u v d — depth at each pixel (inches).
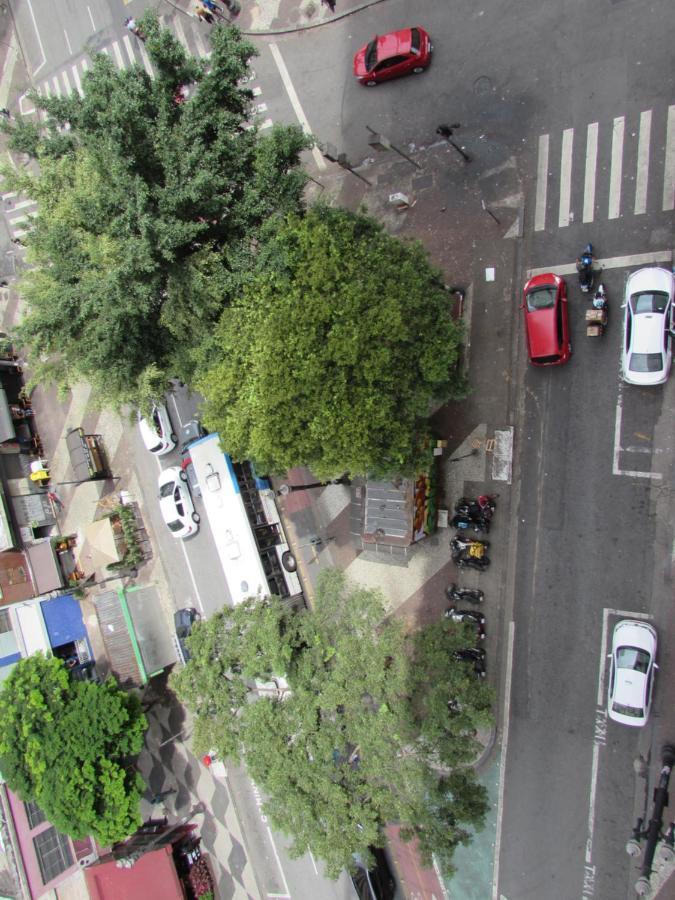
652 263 1026.1
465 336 1135.0
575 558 1055.0
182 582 1418.6
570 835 1035.9
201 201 828.6
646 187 1036.5
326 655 907.4
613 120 1063.6
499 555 1107.3
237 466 1218.0
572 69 1097.4
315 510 1266.0
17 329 868.0
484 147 1158.3
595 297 1036.5
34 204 1625.2
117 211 825.5
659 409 1007.6
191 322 891.4
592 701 1033.5
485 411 1126.4
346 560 1237.7
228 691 933.8
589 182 1074.7
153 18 827.4
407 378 869.8
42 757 1120.8
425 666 885.2
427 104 1216.8
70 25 1577.3
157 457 1448.1
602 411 1044.5
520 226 1117.7
